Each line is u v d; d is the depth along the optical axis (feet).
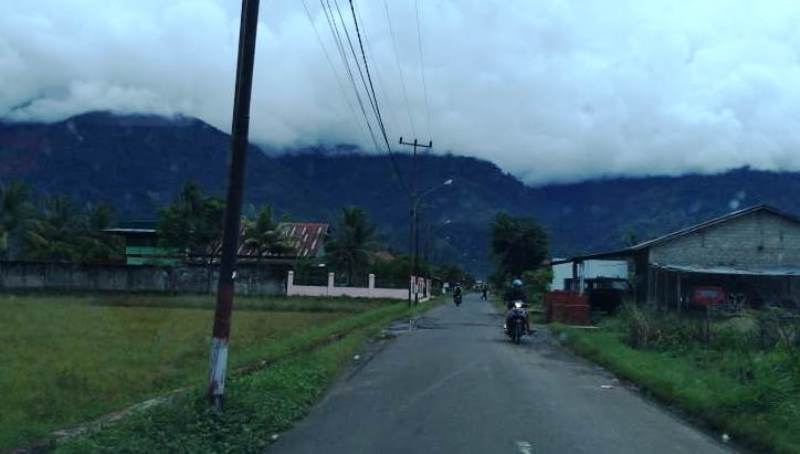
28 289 157.69
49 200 223.30
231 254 32.86
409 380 47.03
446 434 30.19
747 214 122.83
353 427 31.73
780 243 122.93
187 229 186.60
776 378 35.86
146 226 224.12
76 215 227.81
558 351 70.28
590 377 50.70
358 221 214.07
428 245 321.73
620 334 76.54
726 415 33.04
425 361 58.39
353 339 72.08
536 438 29.55
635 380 47.32
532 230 250.16
